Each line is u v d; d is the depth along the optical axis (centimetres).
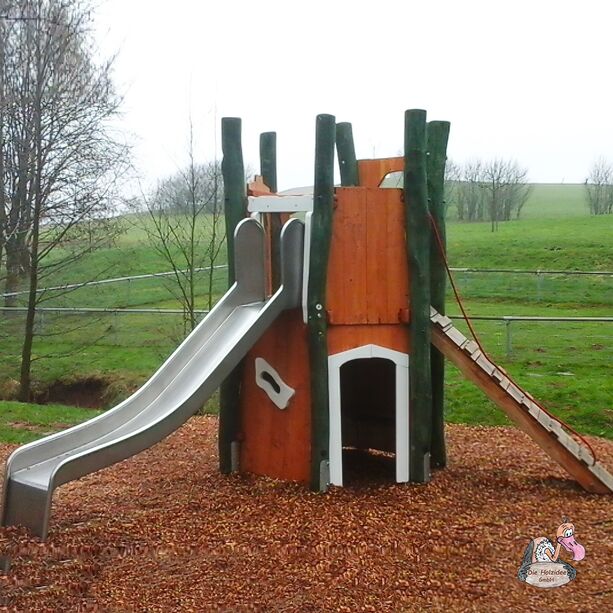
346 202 683
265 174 835
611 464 840
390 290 698
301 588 491
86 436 631
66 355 1563
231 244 768
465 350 707
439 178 743
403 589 489
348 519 617
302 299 686
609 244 2938
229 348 645
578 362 1342
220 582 503
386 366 902
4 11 1243
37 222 1424
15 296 1844
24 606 470
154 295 2280
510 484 731
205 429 1044
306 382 704
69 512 662
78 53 1530
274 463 738
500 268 2747
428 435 716
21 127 1507
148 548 565
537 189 6756
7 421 1141
